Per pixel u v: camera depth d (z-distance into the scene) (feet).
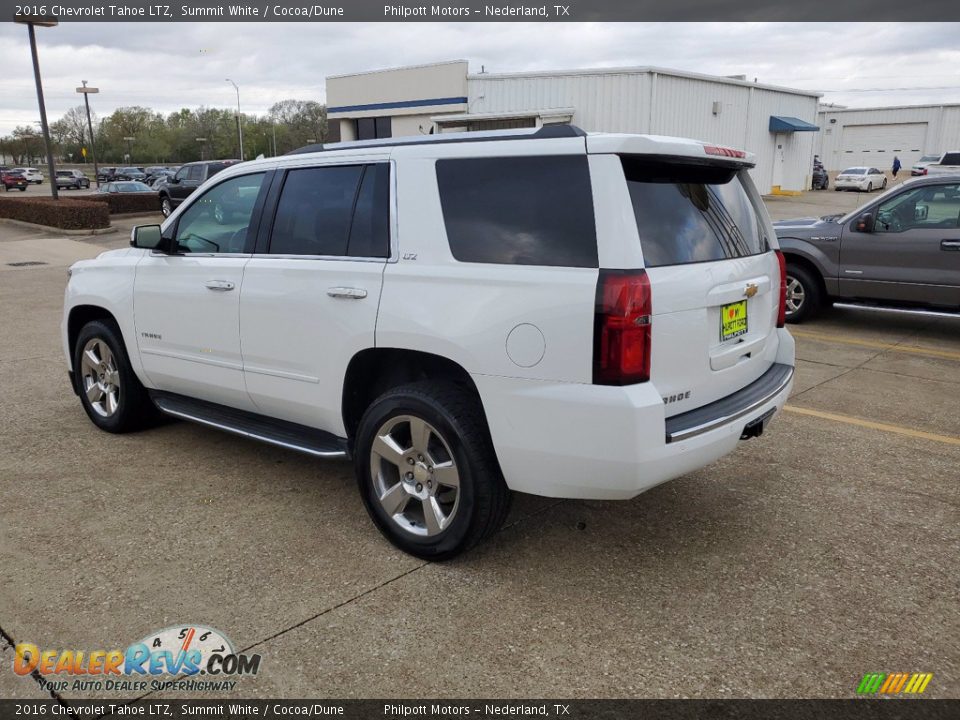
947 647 9.47
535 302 9.86
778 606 10.33
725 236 11.41
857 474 14.78
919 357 23.95
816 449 16.07
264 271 13.03
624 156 9.88
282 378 13.01
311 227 12.67
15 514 12.95
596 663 9.18
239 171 14.08
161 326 15.03
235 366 13.78
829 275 27.66
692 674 8.98
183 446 16.34
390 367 12.35
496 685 8.80
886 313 31.35
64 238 66.59
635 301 9.36
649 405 9.45
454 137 11.37
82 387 17.35
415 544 11.44
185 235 14.87
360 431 11.87
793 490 14.05
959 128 159.02
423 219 11.16
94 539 12.09
